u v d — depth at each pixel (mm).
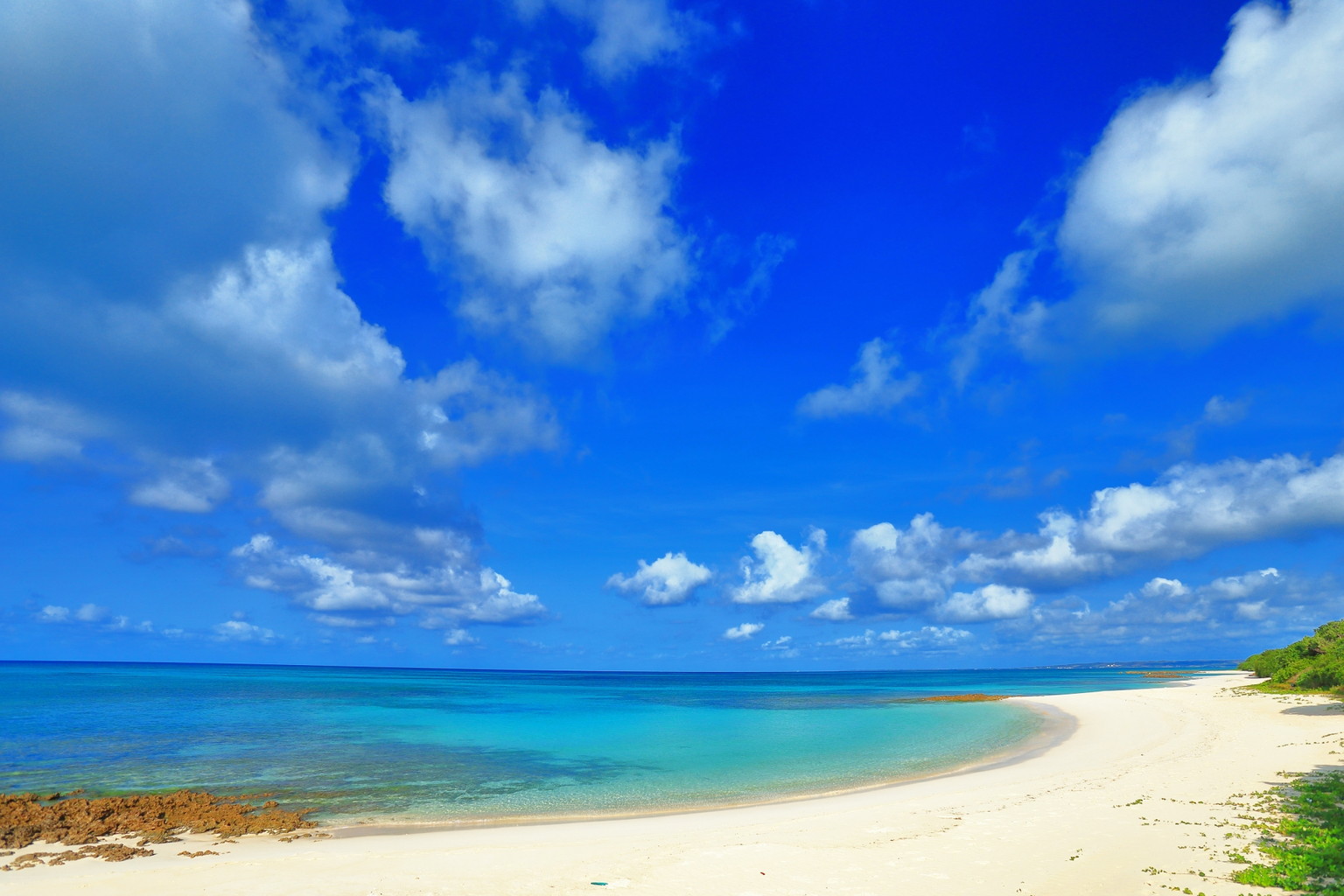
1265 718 39438
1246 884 13211
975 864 15609
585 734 47000
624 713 64812
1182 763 27453
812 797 26234
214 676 170125
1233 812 18641
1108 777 25719
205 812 23156
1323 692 49500
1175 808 19594
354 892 14852
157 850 18938
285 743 41281
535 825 22047
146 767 32344
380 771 31859
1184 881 13633
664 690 122562
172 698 79312
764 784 29109
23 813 22234
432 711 65750
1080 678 169500
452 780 29922
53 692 88812
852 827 19781
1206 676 116875
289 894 14703
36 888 15320
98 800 24469
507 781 29609
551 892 14734
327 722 54094
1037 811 20391
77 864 17453
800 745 41344
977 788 25812
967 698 78438
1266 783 22031
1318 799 19203
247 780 29375
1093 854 15727
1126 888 13492
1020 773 28984
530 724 53344
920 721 54406
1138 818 18641
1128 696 64438
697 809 24375
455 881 15469
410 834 20891
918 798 24266
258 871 16422
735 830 20016
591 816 23609
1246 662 114125
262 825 21688
